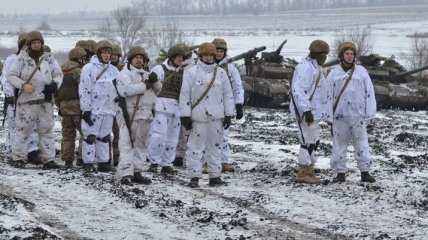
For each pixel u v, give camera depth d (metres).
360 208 10.86
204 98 12.13
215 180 12.46
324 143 18.47
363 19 193.25
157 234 9.22
